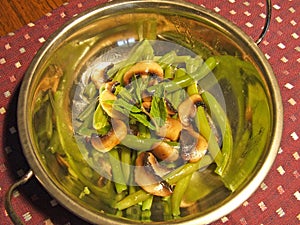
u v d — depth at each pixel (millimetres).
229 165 262
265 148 236
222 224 264
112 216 216
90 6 326
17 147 278
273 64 310
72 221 262
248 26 322
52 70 266
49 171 235
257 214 267
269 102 247
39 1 325
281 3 329
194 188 258
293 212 269
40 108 256
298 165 281
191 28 281
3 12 320
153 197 255
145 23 284
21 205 264
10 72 302
